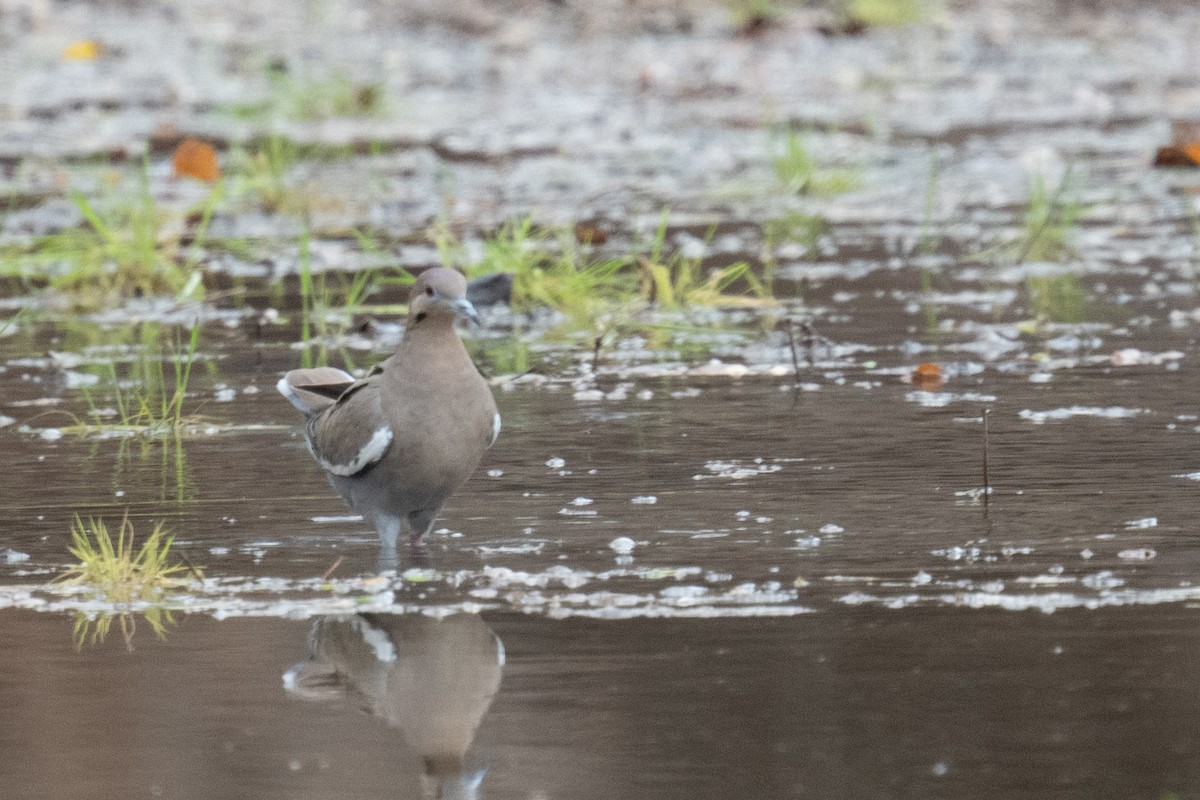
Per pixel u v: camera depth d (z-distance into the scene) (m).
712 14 43.00
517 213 22.50
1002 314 16.61
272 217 23.08
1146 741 6.96
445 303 9.45
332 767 6.92
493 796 6.62
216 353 15.84
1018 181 24.53
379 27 43.00
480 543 9.86
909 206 23.22
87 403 13.91
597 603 8.76
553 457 11.80
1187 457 11.28
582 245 20.70
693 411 13.09
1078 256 19.70
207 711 7.52
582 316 17.45
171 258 19.88
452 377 9.60
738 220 22.61
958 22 41.91
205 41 41.03
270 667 8.01
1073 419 12.42
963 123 29.62
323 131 30.23
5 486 11.36
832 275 19.02
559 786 6.68
